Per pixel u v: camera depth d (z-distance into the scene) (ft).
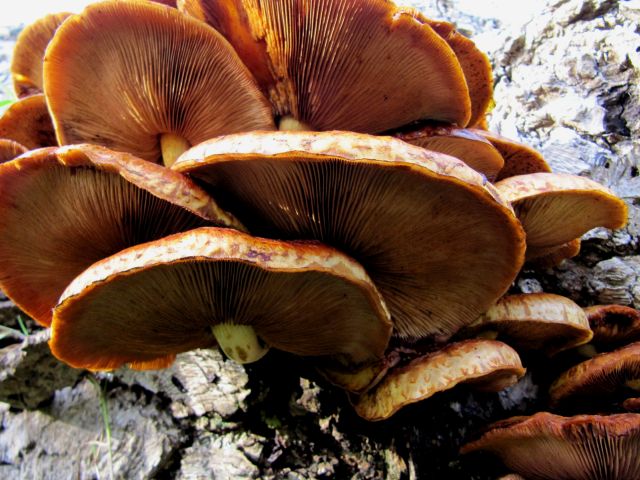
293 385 0.68
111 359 0.60
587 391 0.68
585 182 0.60
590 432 0.55
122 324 0.53
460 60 0.72
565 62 1.10
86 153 0.43
